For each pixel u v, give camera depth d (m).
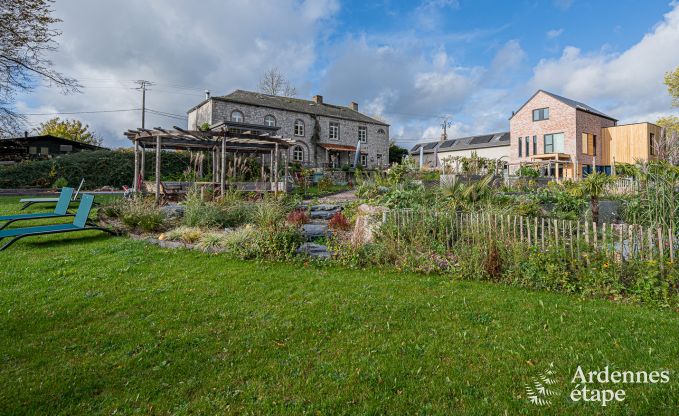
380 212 7.84
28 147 30.14
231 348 3.36
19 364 3.06
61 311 4.16
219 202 10.94
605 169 33.75
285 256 6.74
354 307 4.39
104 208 11.09
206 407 2.55
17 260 6.34
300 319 4.01
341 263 6.61
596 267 5.21
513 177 17.86
